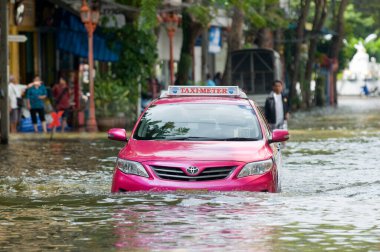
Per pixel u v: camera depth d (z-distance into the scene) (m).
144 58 61.41
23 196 22.12
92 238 15.88
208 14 61.72
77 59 64.38
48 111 55.12
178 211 18.52
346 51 131.88
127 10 57.38
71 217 18.17
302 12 94.31
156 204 19.34
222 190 20.31
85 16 53.59
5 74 42.56
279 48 96.06
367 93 175.88
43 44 60.62
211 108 23.02
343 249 14.80
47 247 15.14
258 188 20.50
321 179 27.22
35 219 18.02
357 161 33.34
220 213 18.27
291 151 38.28
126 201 19.88
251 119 22.59
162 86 77.25
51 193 22.95
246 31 87.50
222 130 22.19
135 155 20.94
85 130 55.03
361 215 18.23
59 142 43.41
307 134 51.09
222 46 97.88
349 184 25.75
